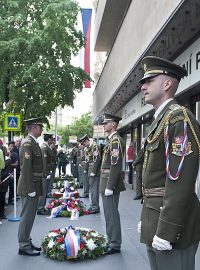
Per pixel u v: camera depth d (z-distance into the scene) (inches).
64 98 789.9
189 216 109.0
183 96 374.3
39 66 747.4
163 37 319.3
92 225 358.0
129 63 470.3
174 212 101.7
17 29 787.4
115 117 264.7
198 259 234.1
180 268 108.3
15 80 756.0
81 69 814.5
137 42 419.5
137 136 682.2
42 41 744.3
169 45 344.2
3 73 766.5
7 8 797.9
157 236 103.3
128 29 490.3
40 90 749.3
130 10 476.7
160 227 103.2
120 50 566.3
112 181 253.8
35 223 368.5
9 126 493.4
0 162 371.2
